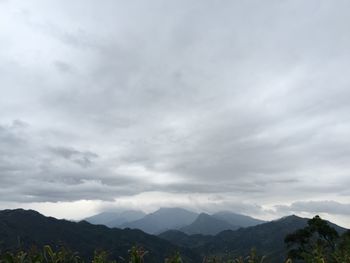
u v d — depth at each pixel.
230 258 48.94
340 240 85.62
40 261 41.06
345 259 54.75
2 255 40.09
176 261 44.66
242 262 47.78
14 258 39.97
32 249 41.59
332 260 59.00
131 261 41.59
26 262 40.94
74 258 44.47
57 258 41.44
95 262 44.88
